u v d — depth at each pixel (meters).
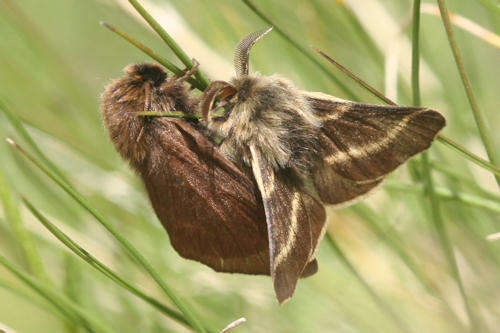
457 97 0.33
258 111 0.29
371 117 0.29
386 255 0.33
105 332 0.30
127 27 0.33
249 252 0.29
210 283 0.32
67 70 0.33
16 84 0.33
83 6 0.37
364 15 0.32
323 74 0.33
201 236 0.29
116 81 0.29
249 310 0.32
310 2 0.33
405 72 0.33
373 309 0.32
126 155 0.29
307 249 0.29
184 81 0.29
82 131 0.33
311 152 0.29
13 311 0.32
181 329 0.32
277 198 0.29
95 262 0.30
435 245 0.32
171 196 0.29
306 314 0.32
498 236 0.31
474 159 0.30
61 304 0.30
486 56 0.35
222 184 0.29
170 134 0.29
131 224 0.33
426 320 0.32
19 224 0.30
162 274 0.32
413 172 0.31
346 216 0.32
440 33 0.33
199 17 0.33
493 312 0.32
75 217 0.32
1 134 0.32
